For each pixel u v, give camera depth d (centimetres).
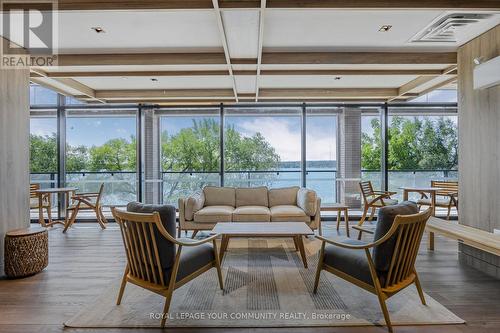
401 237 218
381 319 228
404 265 229
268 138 659
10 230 325
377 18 286
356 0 246
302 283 295
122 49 360
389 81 503
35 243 321
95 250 415
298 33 319
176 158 666
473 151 334
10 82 325
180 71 430
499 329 214
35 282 303
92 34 317
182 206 463
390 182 650
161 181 666
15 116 332
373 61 370
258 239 470
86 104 638
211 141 660
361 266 232
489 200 312
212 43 345
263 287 286
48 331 215
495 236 289
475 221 331
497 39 301
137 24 295
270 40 337
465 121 347
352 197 655
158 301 260
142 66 394
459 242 359
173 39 333
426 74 423
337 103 636
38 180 645
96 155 660
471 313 236
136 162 661
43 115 642
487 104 314
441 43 346
